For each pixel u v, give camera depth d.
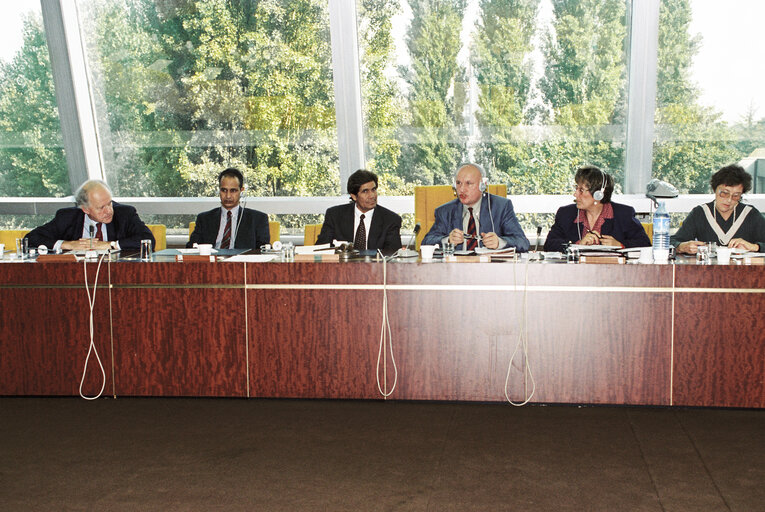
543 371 3.84
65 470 3.09
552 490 2.84
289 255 4.16
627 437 3.39
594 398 3.82
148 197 7.02
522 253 4.25
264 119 6.64
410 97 6.43
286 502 2.77
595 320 3.78
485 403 3.91
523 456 3.19
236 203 5.13
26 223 7.23
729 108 6.14
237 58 6.50
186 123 6.76
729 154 6.25
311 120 6.58
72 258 4.11
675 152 6.31
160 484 2.94
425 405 3.90
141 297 4.02
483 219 4.64
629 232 4.45
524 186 6.55
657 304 3.73
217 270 3.96
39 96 6.80
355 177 4.78
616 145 6.37
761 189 6.26
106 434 3.52
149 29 6.54
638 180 6.35
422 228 5.23
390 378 3.94
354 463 3.13
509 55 6.23
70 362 4.09
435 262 3.86
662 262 3.77
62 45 6.46
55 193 7.13
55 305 4.07
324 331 3.95
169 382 4.06
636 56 6.00
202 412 3.83
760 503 2.71
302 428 3.57
